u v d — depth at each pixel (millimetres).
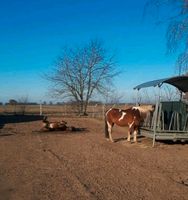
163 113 19062
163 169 12750
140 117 19391
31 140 20688
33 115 49062
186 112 19281
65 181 11078
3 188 10398
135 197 9469
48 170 12602
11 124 32625
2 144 19016
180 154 15875
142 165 13430
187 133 18750
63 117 44188
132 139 20906
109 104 52375
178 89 21422
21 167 13102
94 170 12609
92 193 9820
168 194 9734
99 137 22016
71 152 16375
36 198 9430
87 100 51625
